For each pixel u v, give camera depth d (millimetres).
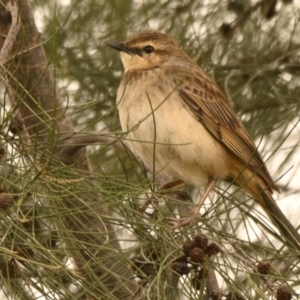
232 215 11586
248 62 13141
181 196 9984
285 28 13383
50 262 7133
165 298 7195
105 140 10719
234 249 8109
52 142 7344
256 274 7484
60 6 13367
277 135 12898
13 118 7426
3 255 6961
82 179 7238
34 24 11172
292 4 13469
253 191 11227
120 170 12453
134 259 7668
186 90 11023
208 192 10984
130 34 13492
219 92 11453
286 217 11641
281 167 12469
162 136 10648
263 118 12875
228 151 11352
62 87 12586
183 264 7602
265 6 13359
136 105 10672
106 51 13375
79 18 13359
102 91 13289
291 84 13062
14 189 7355
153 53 11617
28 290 7980
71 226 7988
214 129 11188
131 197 7770
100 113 13219
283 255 8508
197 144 10930
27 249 7242
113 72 13336
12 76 7426
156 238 7867
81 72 13211
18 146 7457
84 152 10781
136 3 13578
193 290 7703
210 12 13477
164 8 13547
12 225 6957
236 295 7645
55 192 7371
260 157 11305
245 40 13328
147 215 8008
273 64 12859
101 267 7262
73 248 7230
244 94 13062
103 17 13461
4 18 11078
